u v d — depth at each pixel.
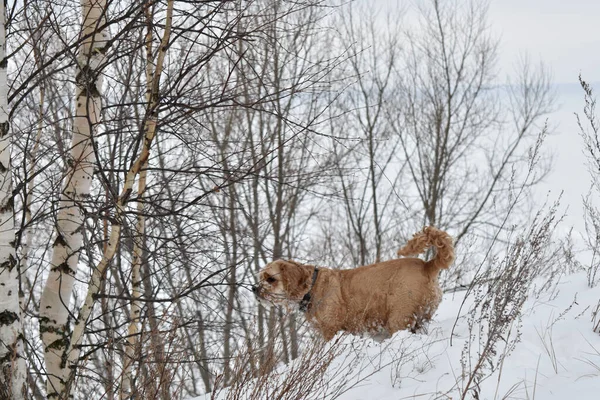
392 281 7.38
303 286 7.84
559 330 6.03
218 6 5.30
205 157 6.45
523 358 5.40
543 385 4.70
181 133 6.04
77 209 6.13
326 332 7.59
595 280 8.14
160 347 5.85
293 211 18.66
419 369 5.64
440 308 8.95
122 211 5.45
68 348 5.84
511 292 5.66
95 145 5.48
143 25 5.39
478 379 4.64
